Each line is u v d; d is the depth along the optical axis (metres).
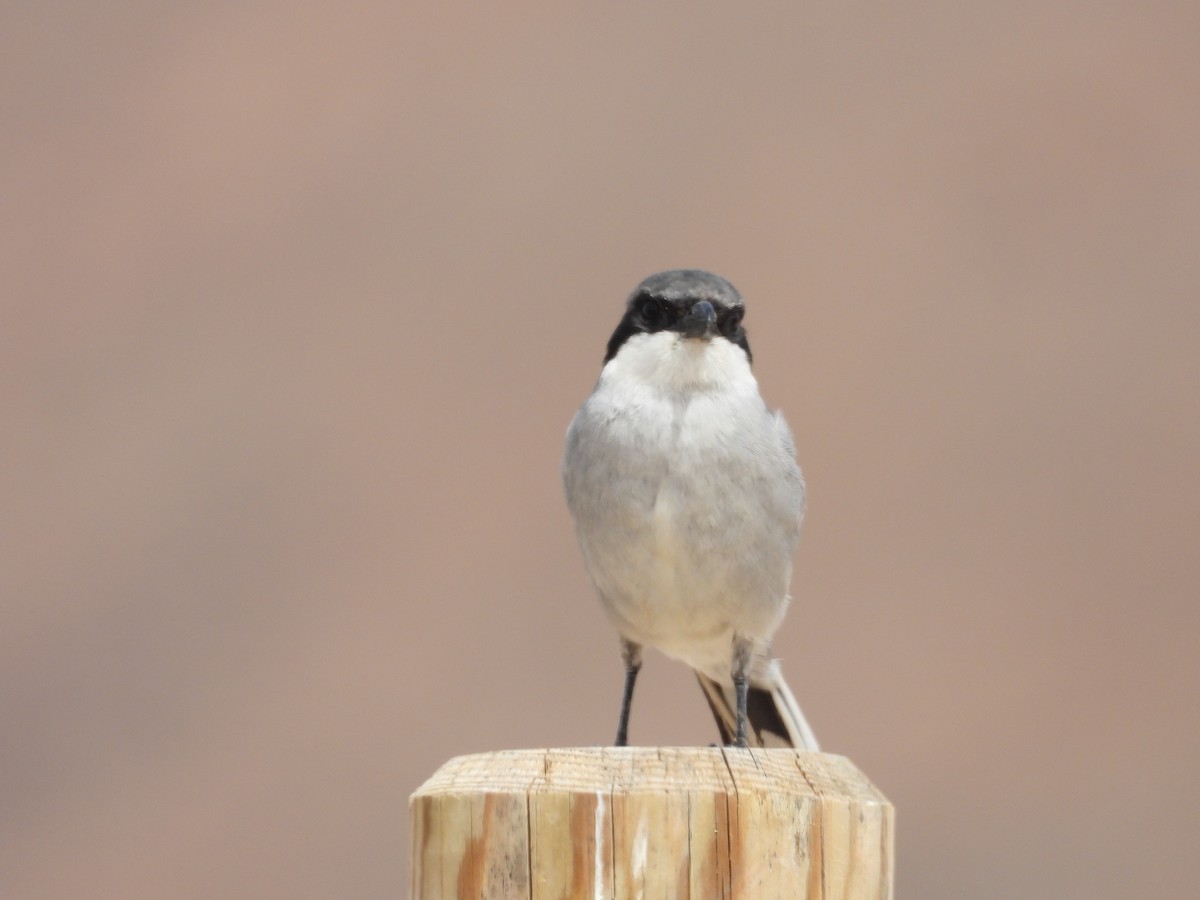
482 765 6.07
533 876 5.75
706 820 5.75
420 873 5.96
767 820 5.78
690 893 5.71
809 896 5.79
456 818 5.86
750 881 5.73
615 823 5.75
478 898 5.78
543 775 5.89
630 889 5.71
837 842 5.88
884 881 6.03
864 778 6.39
